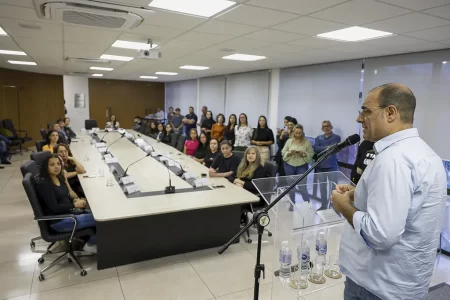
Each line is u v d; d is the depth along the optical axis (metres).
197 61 5.95
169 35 3.64
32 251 3.20
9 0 2.48
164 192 3.29
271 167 3.79
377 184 1.05
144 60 5.99
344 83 5.05
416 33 3.04
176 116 10.11
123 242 2.97
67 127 8.02
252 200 3.12
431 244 1.09
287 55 4.77
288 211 2.04
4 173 6.27
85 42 4.29
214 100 9.17
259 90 7.08
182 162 4.90
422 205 1.04
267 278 2.84
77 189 4.12
